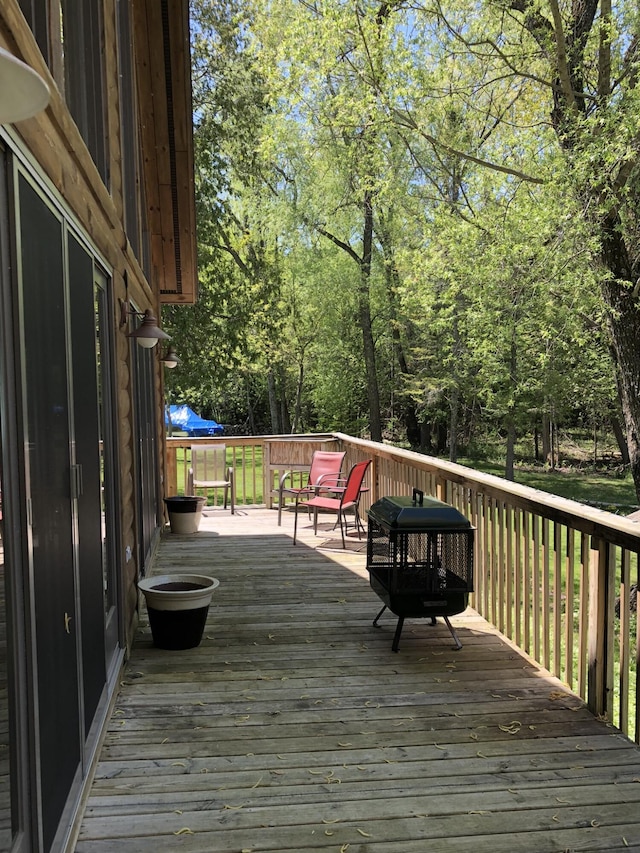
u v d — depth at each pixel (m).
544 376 14.00
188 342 13.45
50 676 1.79
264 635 4.14
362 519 7.86
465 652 3.88
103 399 3.26
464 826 2.26
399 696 3.28
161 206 6.80
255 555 6.27
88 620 2.52
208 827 2.23
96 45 3.26
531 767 2.64
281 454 8.95
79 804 2.20
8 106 0.96
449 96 9.37
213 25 13.14
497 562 4.31
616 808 2.38
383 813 2.33
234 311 14.32
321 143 12.98
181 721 2.99
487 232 9.00
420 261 11.05
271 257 16.67
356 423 23.25
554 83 8.02
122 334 3.90
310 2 10.48
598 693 3.06
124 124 4.63
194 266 7.64
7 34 1.46
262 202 17.62
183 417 25.94
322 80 9.87
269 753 2.72
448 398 17.75
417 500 4.07
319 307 19.80
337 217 17.95
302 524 7.88
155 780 2.51
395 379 21.34
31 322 1.69
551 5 7.43
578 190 7.50
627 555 2.90
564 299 8.57
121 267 3.87
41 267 1.82
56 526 1.94
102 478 3.11
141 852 2.09
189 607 3.81
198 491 11.15
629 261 7.94
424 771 2.60
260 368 20.08
